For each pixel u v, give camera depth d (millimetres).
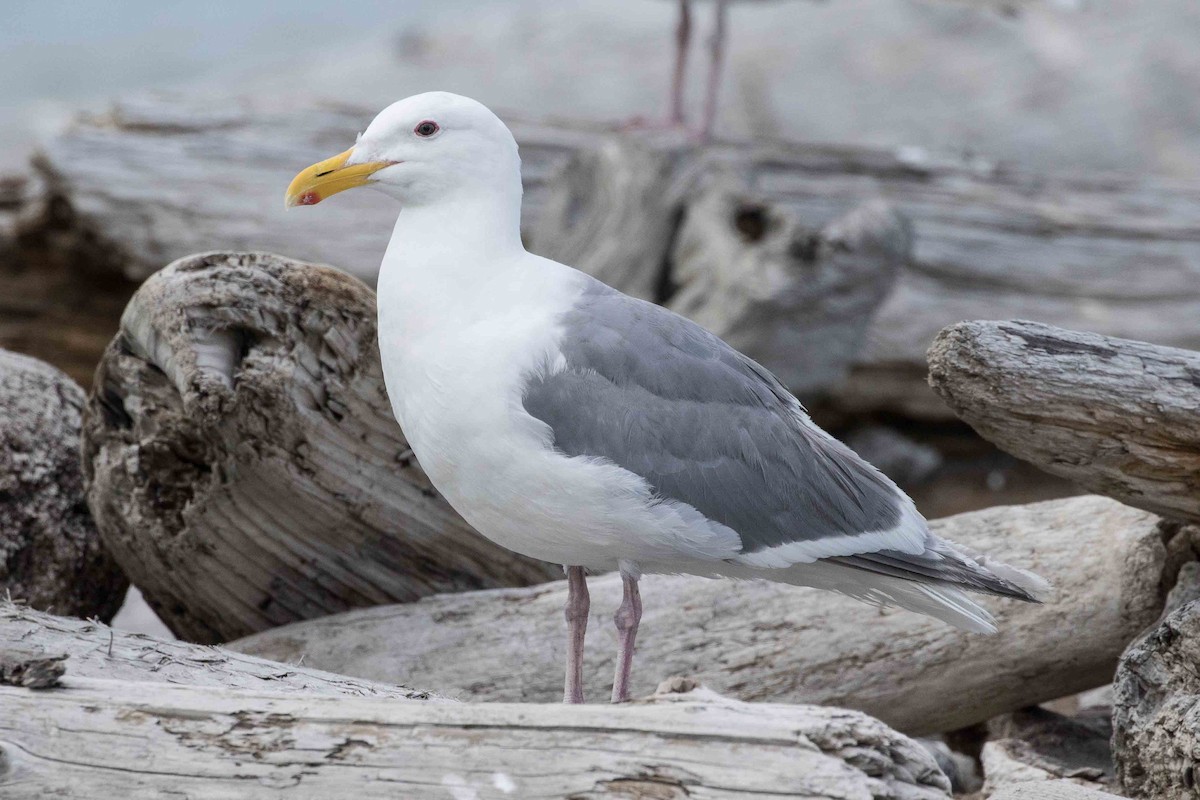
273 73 33781
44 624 7758
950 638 9680
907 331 19141
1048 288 19422
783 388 8977
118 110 18609
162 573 10242
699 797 6203
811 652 9727
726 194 16641
